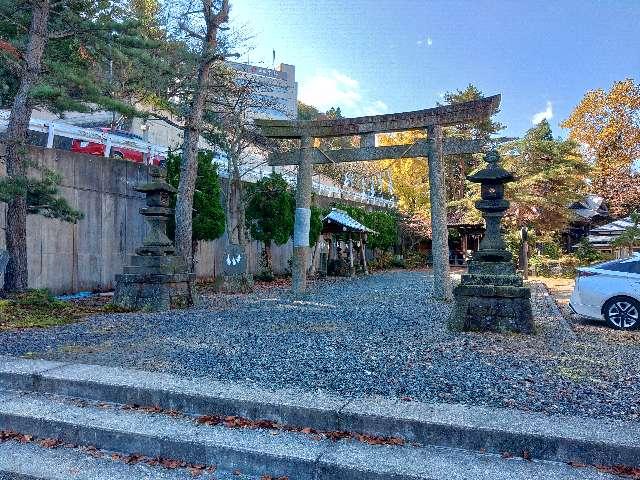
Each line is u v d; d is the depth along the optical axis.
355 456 3.37
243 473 3.42
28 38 10.19
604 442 3.27
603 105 33.84
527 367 5.35
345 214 21.58
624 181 27.84
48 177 9.37
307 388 4.47
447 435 3.55
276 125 13.19
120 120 18.88
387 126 12.21
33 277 10.88
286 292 13.89
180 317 8.86
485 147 11.55
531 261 22.48
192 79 12.89
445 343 6.58
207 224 13.80
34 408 4.23
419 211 32.97
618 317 8.41
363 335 7.12
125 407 4.30
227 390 4.30
